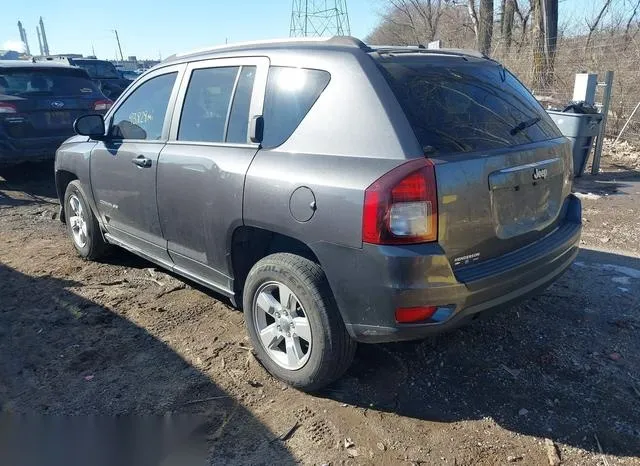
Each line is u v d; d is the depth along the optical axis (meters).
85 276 5.08
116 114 4.74
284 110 3.26
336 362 3.06
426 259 2.66
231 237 3.49
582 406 3.08
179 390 3.31
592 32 13.77
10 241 6.13
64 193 5.79
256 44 3.67
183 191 3.80
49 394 3.31
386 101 2.85
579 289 4.54
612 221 6.46
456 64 3.33
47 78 8.49
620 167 9.60
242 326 4.06
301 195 2.96
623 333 3.84
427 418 3.01
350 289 2.84
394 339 2.82
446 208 2.71
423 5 28.61
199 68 3.96
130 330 4.04
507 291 2.99
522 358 3.54
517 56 14.31
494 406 3.09
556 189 3.46
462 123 2.98
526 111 3.46
